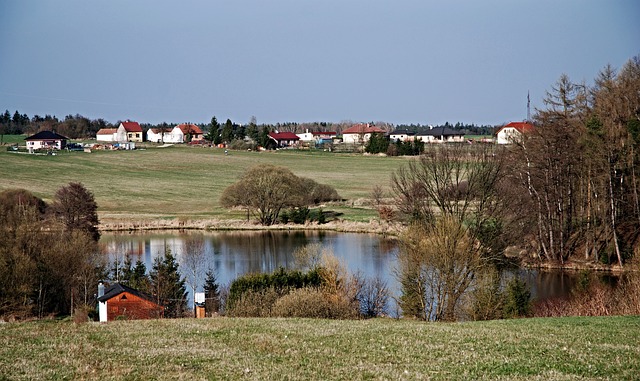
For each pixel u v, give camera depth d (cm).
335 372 2538
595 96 8331
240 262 8425
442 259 5106
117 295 5003
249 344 3059
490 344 3022
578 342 3052
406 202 6900
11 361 2700
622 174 7838
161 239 10750
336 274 5634
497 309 5066
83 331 3419
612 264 7650
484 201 6062
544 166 7881
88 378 2448
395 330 3444
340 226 11662
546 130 7912
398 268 6481
